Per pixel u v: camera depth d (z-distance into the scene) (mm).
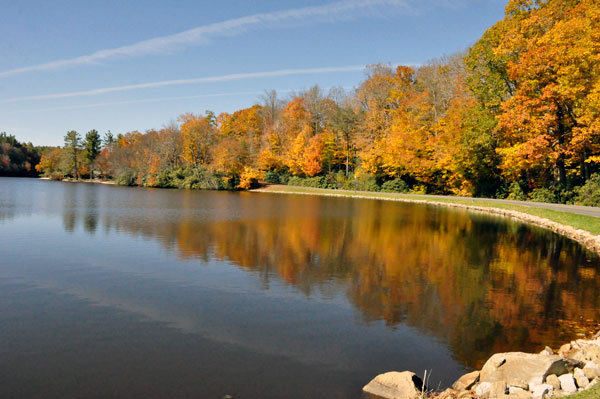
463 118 43344
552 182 37438
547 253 18203
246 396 6340
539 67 31172
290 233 23375
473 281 13477
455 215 33781
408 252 18219
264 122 89875
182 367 7281
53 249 17812
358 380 6934
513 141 39250
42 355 7695
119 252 17391
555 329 9430
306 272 14445
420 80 60969
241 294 11766
